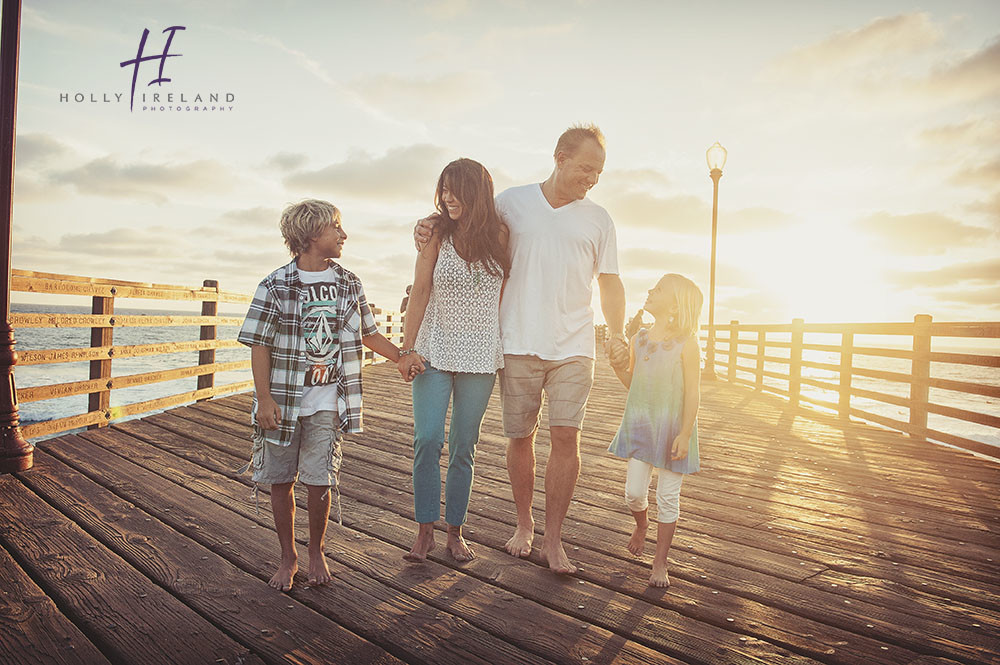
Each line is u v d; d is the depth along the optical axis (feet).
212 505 12.04
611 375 42.91
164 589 8.52
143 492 12.67
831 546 10.97
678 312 9.04
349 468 15.38
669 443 8.98
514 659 6.98
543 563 9.70
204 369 23.63
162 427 18.93
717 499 13.70
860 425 24.34
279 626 7.55
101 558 9.45
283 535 8.51
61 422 17.06
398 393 28.94
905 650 7.49
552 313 9.32
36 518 11.07
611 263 9.65
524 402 9.54
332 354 8.36
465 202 8.95
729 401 31.35
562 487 9.35
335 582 8.79
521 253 9.43
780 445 19.98
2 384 13.65
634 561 9.92
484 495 13.37
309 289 8.25
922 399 21.39
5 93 13.83
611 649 7.27
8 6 13.87
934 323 20.98
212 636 7.30
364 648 7.14
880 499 14.03
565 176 9.11
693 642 7.47
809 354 201.05
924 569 10.05
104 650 7.09
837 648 7.47
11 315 14.58
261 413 7.96
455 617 7.89
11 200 13.91
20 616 7.66
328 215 8.30
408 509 12.32
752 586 9.13
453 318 9.18
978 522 12.51
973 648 7.55
